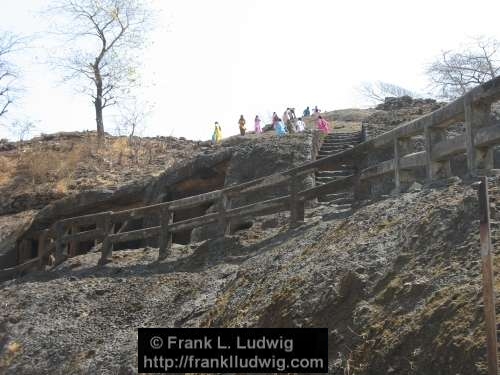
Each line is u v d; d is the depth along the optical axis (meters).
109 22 35.34
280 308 8.76
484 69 29.97
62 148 31.20
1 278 19.23
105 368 10.91
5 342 13.09
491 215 7.87
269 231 13.86
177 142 32.62
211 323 10.20
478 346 6.05
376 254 8.60
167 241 15.11
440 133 10.67
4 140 34.06
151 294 12.97
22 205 26.14
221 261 13.23
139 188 22.91
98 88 34.62
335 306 8.12
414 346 6.68
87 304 13.45
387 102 30.00
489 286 5.34
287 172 13.40
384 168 11.72
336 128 25.53
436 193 9.40
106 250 15.97
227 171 20.69
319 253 9.88
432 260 7.77
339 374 7.21
